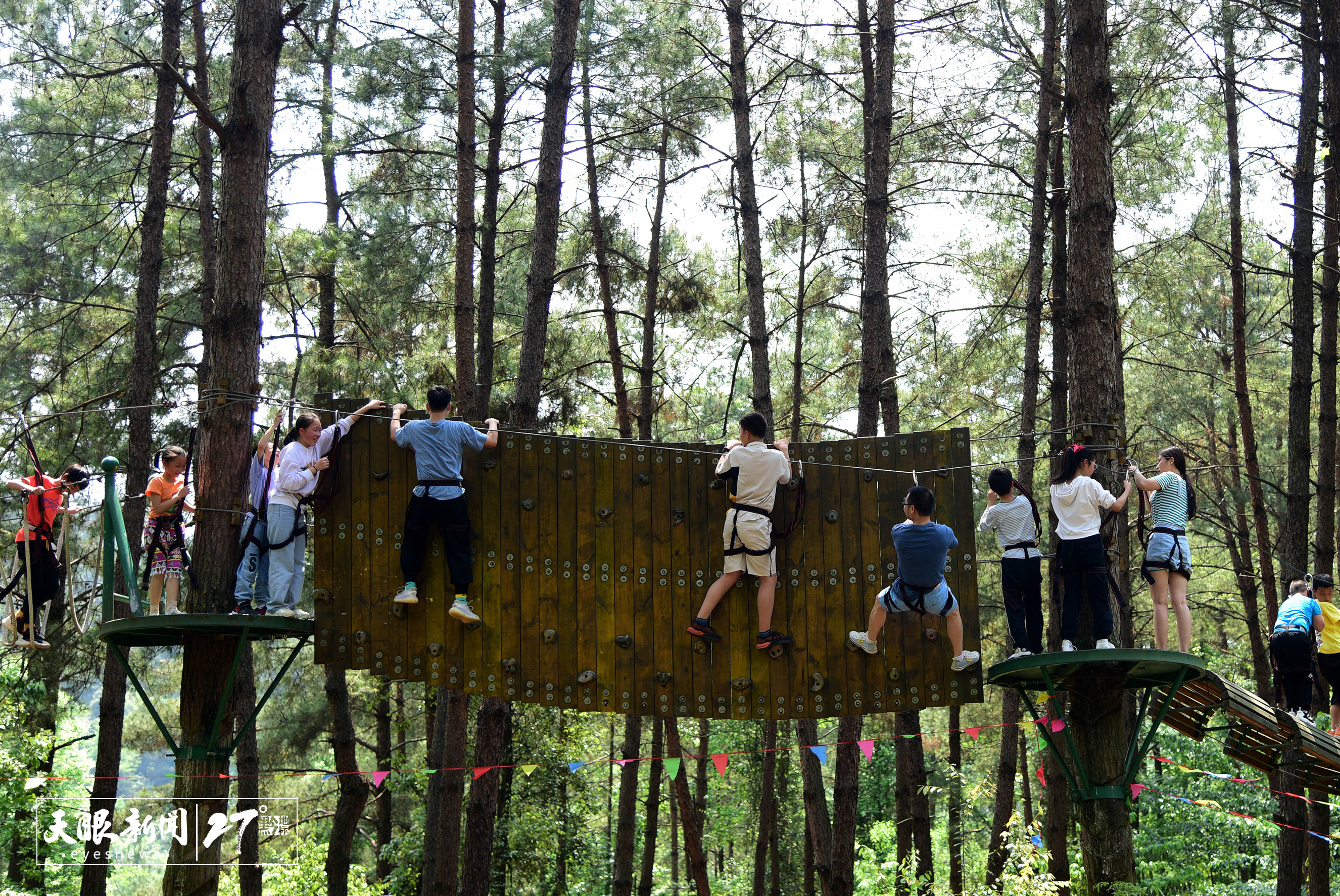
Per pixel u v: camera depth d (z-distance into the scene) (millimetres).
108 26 15227
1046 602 18750
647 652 8367
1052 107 15656
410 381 16609
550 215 13062
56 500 8555
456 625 8234
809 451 8648
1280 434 19969
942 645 8367
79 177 16000
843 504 8586
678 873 31625
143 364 14367
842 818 13008
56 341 16891
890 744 32281
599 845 27453
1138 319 18078
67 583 8523
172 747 7957
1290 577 15688
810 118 17594
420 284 16500
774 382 24234
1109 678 8344
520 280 18812
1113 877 8047
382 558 8242
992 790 17016
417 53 15227
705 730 25844
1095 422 8562
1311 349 12758
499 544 8422
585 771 24266
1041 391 19062
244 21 8922
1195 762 17875
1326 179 12898
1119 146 14625
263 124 8844
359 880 18234
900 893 15562
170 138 14852
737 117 15445
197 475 8430
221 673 8078
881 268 13641
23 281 16141
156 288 14602
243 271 8578
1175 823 18297
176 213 17281
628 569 8492
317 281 18000
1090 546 8000
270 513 8031
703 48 15359
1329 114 12227
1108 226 8852
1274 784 12555
